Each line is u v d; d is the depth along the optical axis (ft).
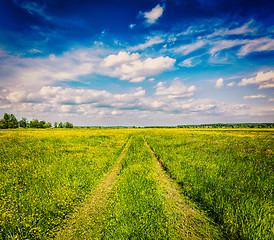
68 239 11.29
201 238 11.09
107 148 48.01
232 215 12.38
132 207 14.60
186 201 16.44
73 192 17.69
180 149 42.68
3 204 14.19
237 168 23.00
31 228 11.76
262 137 75.72
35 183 19.62
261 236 10.15
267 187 16.35
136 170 26.73
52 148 43.70
